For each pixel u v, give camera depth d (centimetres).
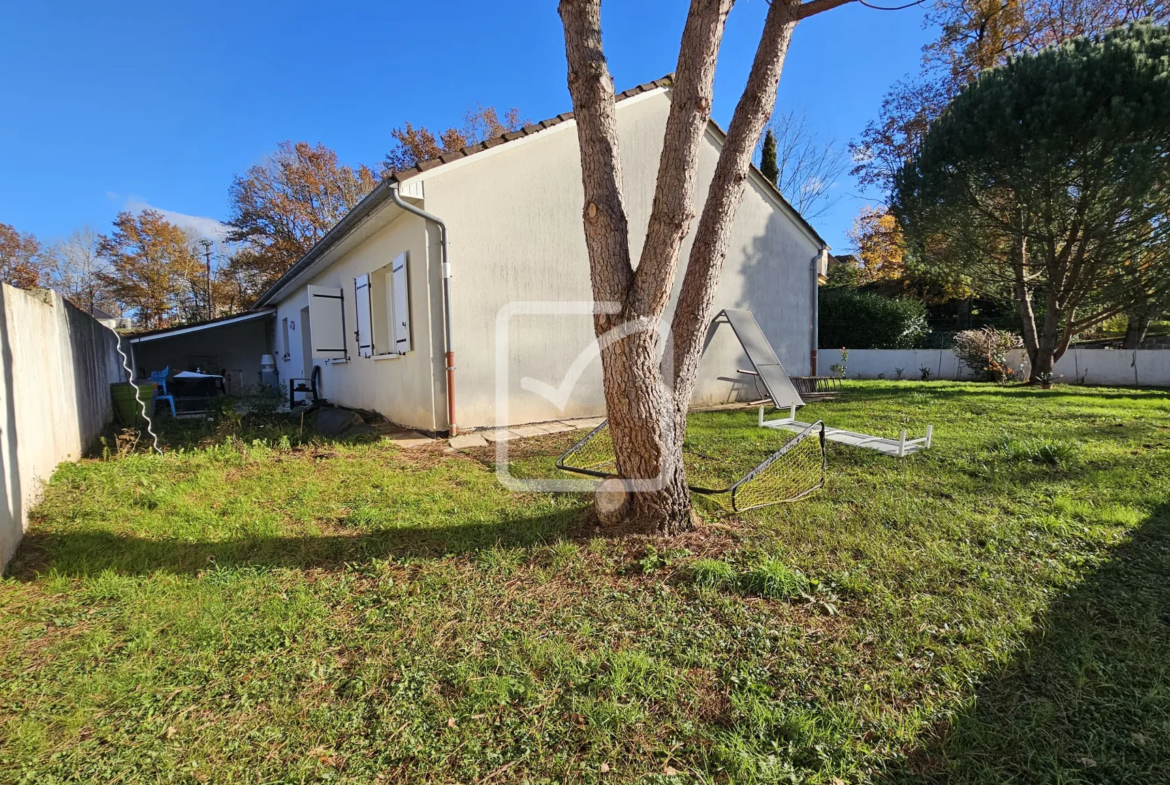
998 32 1477
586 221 284
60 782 141
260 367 1695
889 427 629
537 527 323
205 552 291
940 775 139
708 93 269
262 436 664
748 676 180
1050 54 933
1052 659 185
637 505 305
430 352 623
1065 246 1023
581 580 256
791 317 1034
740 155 304
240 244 2589
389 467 483
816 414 750
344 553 291
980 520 319
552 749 151
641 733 156
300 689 179
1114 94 855
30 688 179
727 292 929
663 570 263
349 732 159
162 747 153
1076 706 162
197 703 173
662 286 279
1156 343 1582
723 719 162
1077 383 1231
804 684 176
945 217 1079
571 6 271
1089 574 249
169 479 436
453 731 158
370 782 141
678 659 191
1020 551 277
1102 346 1614
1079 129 880
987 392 1011
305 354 1195
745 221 951
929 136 1093
